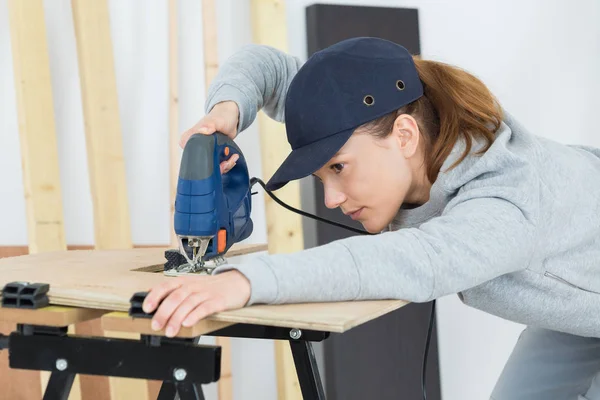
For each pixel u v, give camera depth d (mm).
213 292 1001
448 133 1280
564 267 1302
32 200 2217
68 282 1210
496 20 2805
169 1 2402
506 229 1108
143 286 1169
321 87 1261
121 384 2295
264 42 2400
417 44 2604
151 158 2441
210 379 1040
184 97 2475
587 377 1676
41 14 2232
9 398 2393
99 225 2262
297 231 2430
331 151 1234
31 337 1116
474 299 1353
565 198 1281
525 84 2859
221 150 1385
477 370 2828
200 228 1301
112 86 2289
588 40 2961
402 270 1068
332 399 2428
